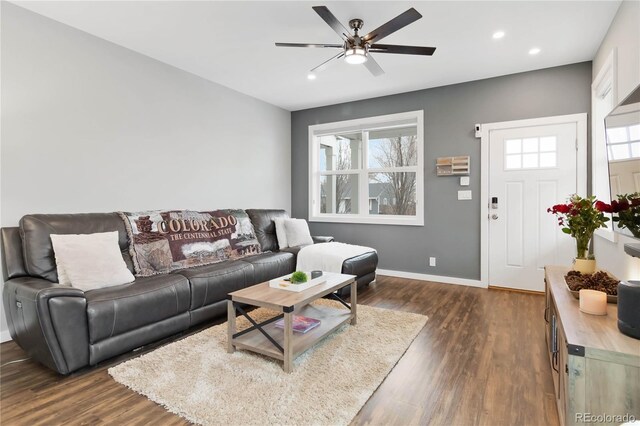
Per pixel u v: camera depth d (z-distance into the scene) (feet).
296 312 9.46
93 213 9.55
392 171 16.17
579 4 8.36
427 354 7.82
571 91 12.10
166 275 9.22
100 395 6.17
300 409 5.67
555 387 6.10
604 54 10.04
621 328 4.58
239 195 15.62
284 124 18.43
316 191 18.57
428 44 10.53
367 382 6.51
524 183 12.99
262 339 7.77
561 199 12.35
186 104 13.04
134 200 11.39
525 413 5.68
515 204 13.16
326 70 12.82
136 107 11.36
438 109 14.62
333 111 17.56
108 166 10.64
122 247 9.68
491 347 8.16
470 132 13.96
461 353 7.86
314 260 12.55
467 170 13.94
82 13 8.94
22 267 7.97
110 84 10.62
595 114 11.28
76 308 6.76
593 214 7.25
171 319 8.61
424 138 14.98
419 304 11.55
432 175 14.83
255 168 16.51
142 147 11.59
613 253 8.78
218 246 11.95
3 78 8.43
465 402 5.98
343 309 10.30
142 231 10.16
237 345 7.59
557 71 12.30
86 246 8.18
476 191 13.92
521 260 13.11
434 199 14.82
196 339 8.55
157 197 12.10
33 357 7.19
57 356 6.54
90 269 7.92
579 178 12.03
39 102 9.07
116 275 8.27
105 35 10.18
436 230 14.82
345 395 6.08
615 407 4.13
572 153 12.15
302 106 17.90
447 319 10.10
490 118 13.53
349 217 17.08
